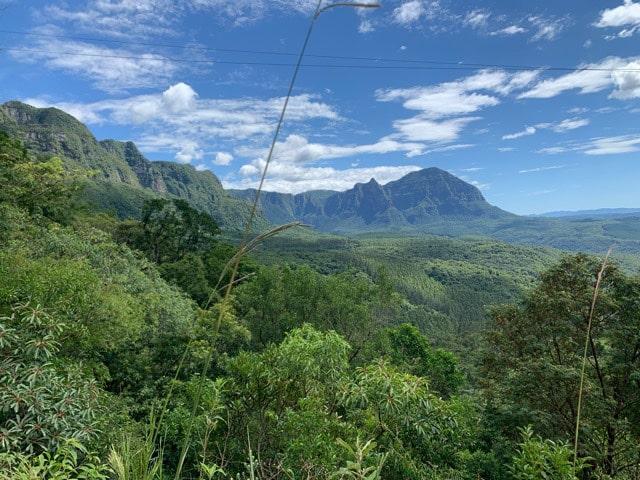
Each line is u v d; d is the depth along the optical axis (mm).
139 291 17375
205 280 31422
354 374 6832
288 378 6773
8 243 12375
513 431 10180
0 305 6461
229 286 1256
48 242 14953
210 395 5793
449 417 5930
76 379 5691
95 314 9086
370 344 21344
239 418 6789
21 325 5496
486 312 13375
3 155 18047
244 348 19375
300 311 22094
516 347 12641
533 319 12242
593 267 11055
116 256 18891
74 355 9406
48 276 7883
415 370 21375
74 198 28891
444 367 22016
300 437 5086
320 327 21141
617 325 10242
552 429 9516
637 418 9797
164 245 43062
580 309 10820
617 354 10188
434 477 5426
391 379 5691
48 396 4625
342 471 2160
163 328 15867
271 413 6406
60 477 2543
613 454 9469
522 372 10570
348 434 5562
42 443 4297
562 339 11641
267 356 7070
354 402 5742
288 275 22422
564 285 11750
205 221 45156
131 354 14164
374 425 5875
